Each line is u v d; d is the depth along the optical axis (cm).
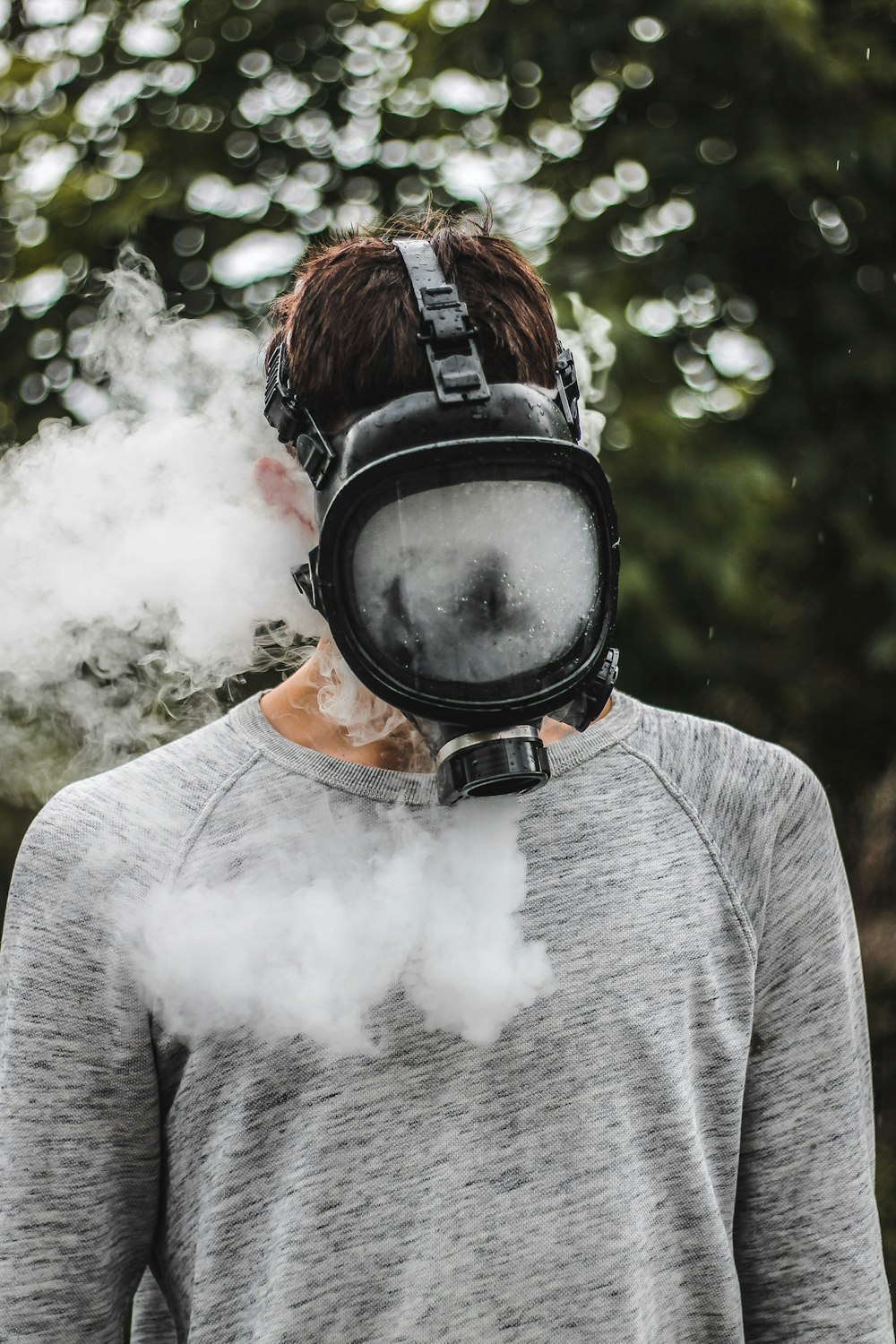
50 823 109
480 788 95
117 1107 106
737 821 113
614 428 320
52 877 107
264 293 342
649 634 316
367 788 107
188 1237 106
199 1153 105
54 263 342
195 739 113
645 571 307
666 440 320
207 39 361
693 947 109
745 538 322
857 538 354
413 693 94
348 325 97
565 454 93
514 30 345
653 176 347
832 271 354
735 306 353
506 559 93
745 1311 118
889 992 392
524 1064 103
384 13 364
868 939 393
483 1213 101
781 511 349
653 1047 106
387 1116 101
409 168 359
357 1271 100
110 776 112
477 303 99
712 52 340
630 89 351
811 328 359
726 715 386
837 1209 114
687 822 112
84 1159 106
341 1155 101
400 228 117
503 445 92
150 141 352
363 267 99
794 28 328
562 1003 104
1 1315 103
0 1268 104
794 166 330
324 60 364
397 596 93
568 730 112
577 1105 103
